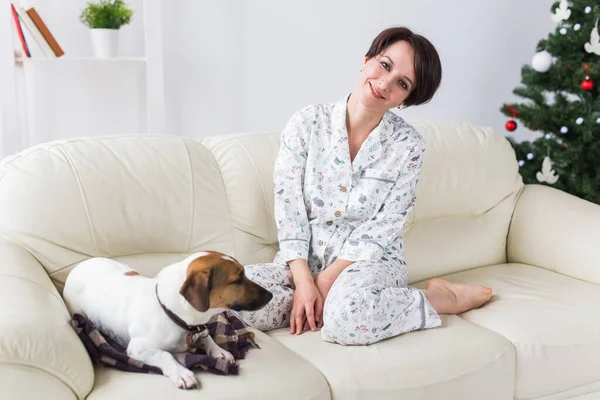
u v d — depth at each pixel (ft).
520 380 6.22
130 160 6.65
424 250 7.94
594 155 10.01
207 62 11.10
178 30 10.80
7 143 9.64
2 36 9.29
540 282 7.46
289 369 5.24
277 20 11.33
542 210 8.34
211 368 4.97
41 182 6.17
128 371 4.95
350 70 12.02
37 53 10.30
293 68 11.64
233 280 5.01
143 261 6.50
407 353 5.67
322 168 6.86
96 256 6.28
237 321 5.68
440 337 5.99
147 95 10.14
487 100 12.93
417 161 6.92
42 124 10.50
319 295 6.38
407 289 6.23
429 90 6.58
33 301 4.91
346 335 5.79
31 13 9.48
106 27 9.81
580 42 9.79
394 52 6.39
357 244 6.68
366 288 5.95
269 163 7.33
